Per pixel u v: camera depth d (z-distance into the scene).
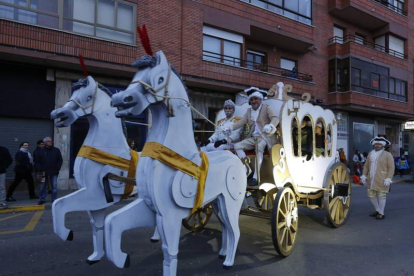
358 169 16.27
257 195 5.02
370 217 7.33
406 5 21.06
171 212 3.05
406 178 17.11
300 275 3.91
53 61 9.95
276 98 5.79
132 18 11.55
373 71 18.64
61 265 4.19
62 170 10.70
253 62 14.58
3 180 7.94
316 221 6.79
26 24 9.54
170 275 3.03
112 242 2.79
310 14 16.86
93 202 3.84
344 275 3.93
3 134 10.06
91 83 3.94
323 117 6.18
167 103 3.02
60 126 3.79
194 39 12.75
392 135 21.47
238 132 5.32
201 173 3.37
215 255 4.57
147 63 2.96
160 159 2.96
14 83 10.07
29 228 6.19
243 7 14.06
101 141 3.98
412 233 5.94
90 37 10.56
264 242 5.22
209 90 13.68
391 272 4.04
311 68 17.28
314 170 5.83
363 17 18.55
